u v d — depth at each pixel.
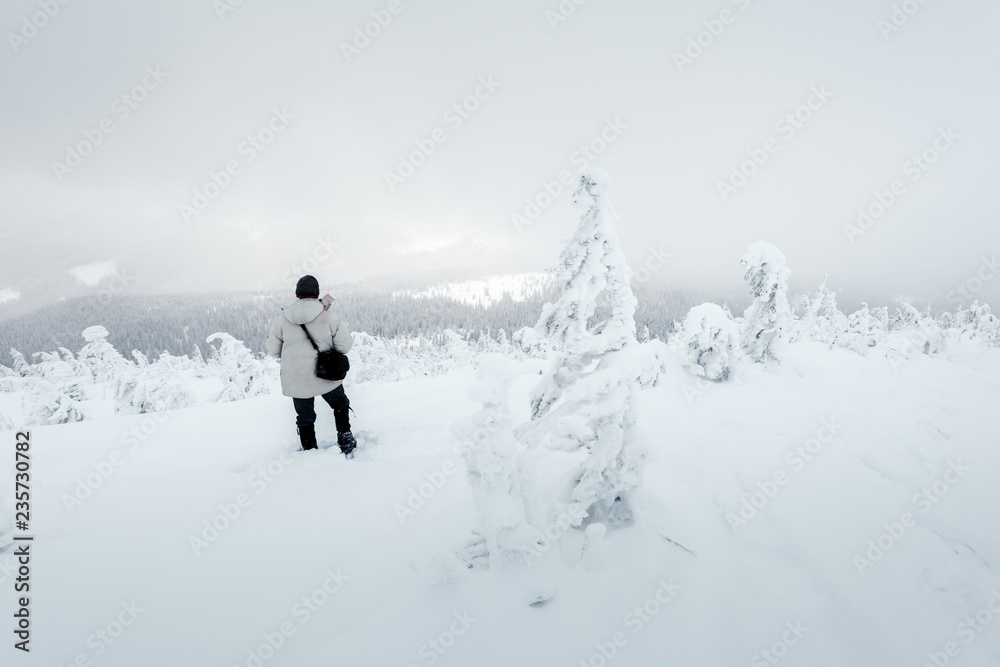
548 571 2.29
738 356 7.08
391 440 4.32
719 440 4.32
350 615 2.09
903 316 20.70
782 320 8.17
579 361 3.11
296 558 2.52
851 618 2.09
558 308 2.97
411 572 2.37
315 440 4.12
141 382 13.44
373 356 20.19
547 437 3.95
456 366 30.64
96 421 5.02
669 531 2.75
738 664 1.85
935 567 2.39
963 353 9.70
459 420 2.12
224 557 2.51
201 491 3.29
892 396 5.62
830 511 2.98
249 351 15.88
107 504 3.08
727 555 2.59
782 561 2.54
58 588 2.21
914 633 1.98
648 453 2.70
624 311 2.84
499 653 1.88
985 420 4.46
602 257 2.79
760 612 2.14
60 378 19.16
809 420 4.84
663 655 1.90
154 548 2.57
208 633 1.98
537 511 2.38
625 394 2.61
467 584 2.20
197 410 5.39
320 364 3.77
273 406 5.54
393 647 1.90
